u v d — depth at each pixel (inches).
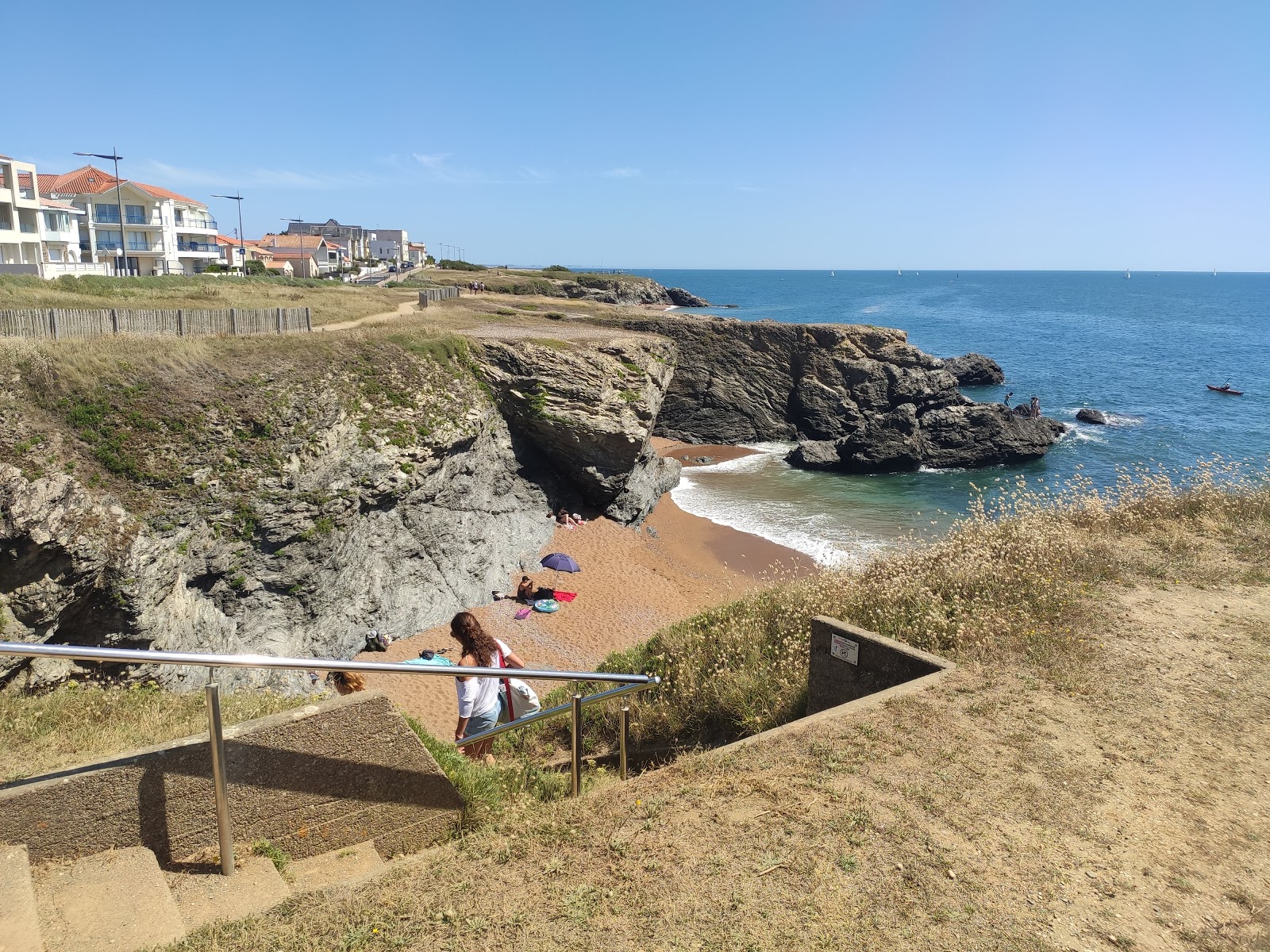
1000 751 210.1
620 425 1120.2
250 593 690.8
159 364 712.4
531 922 144.0
